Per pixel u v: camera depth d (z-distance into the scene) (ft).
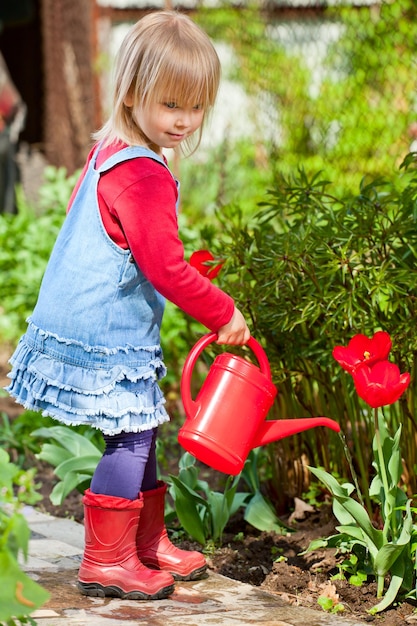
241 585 9.91
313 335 11.83
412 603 9.54
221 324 9.45
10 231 21.53
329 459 12.27
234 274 12.23
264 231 12.75
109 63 29.32
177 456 15.60
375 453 10.05
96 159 9.58
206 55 9.32
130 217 9.06
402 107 22.45
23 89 33.12
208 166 29.32
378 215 11.32
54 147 30.53
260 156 28.81
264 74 28.40
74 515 12.96
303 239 10.97
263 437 9.57
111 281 9.23
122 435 9.47
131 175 9.17
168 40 9.17
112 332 9.24
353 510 9.55
